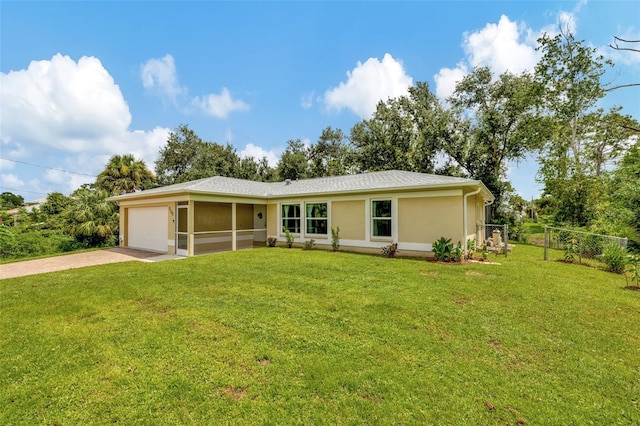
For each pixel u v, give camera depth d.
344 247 12.76
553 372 3.27
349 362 3.42
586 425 2.46
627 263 8.88
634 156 17.69
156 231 13.45
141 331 4.28
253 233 17.27
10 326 4.51
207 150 33.47
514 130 22.56
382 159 26.56
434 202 10.49
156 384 3.02
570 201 17.39
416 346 3.82
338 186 13.48
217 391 2.91
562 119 18.84
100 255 12.19
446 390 2.91
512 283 6.93
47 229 20.48
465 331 4.28
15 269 9.12
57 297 5.94
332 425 2.45
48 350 3.74
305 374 3.17
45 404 2.74
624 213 13.38
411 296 5.91
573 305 5.43
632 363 3.47
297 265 9.22
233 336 4.10
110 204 18.34
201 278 7.48
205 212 14.95
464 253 10.12
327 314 4.93
